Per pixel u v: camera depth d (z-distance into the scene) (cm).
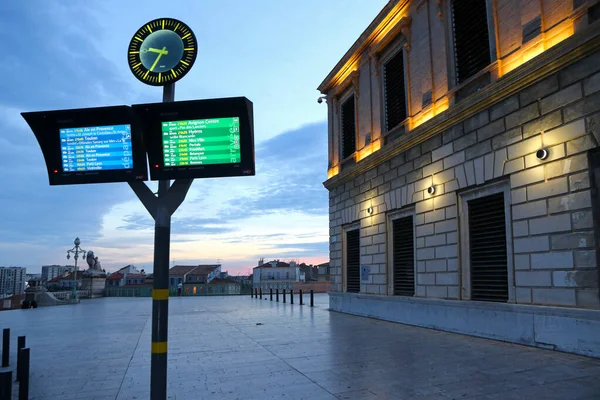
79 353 985
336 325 1458
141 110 494
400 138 1562
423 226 1456
